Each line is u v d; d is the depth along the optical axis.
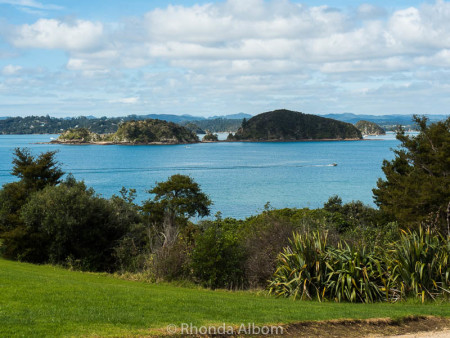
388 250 15.60
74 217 27.02
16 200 31.09
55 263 26.70
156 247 22.14
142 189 91.56
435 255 14.65
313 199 75.75
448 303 13.35
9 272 16.61
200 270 19.23
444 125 28.16
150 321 8.91
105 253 28.34
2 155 192.00
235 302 12.23
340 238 18.38
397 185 28.64
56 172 34.28
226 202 72.31
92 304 10.34
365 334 9.23
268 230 19.81
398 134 29.94
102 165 157.75
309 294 14.82
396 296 14.20
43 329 7.86
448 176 25.25
